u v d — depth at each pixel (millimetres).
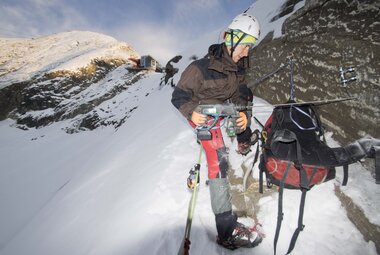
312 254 2104
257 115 4574
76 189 5711
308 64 3756
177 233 2607
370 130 2531
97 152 9859
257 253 2246
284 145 2227
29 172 14336
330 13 3275
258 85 5691
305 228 2318
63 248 3488
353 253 2027
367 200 2193
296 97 4105
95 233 3324
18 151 16781
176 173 3645
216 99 2322
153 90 14094
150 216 2947
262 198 2770
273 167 2297
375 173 2264
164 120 7109
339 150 2203
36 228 4871
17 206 11797
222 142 2371
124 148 6750
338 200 2463
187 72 2248
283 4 6289
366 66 2580
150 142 5746
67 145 15672
